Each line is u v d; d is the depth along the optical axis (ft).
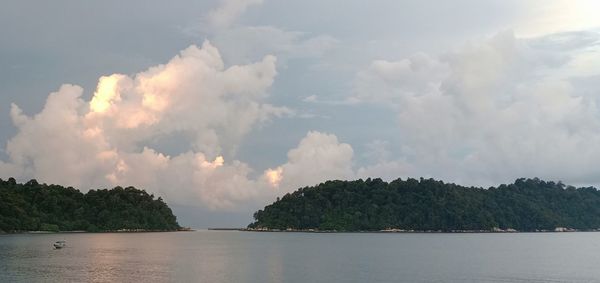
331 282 334.85
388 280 345.51
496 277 363.97
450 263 467.11
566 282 342.03
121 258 502.79
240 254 579.48
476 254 588.09
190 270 397.80
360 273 382.83
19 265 418.10
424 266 436.76
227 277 356.79
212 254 575.38
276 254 583.58
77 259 481.46
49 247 641.81
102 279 339.98
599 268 426.92
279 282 333.83
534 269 416.87
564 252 625.00
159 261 474.08
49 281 327.67
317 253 598.34
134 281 332.39
